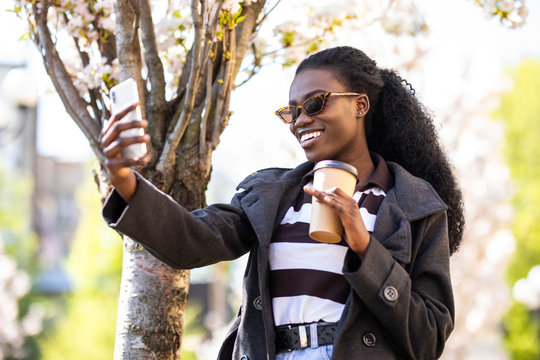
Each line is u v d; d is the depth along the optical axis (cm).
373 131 234
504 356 2027
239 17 250
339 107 205
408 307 183
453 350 1031
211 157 256
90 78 265
